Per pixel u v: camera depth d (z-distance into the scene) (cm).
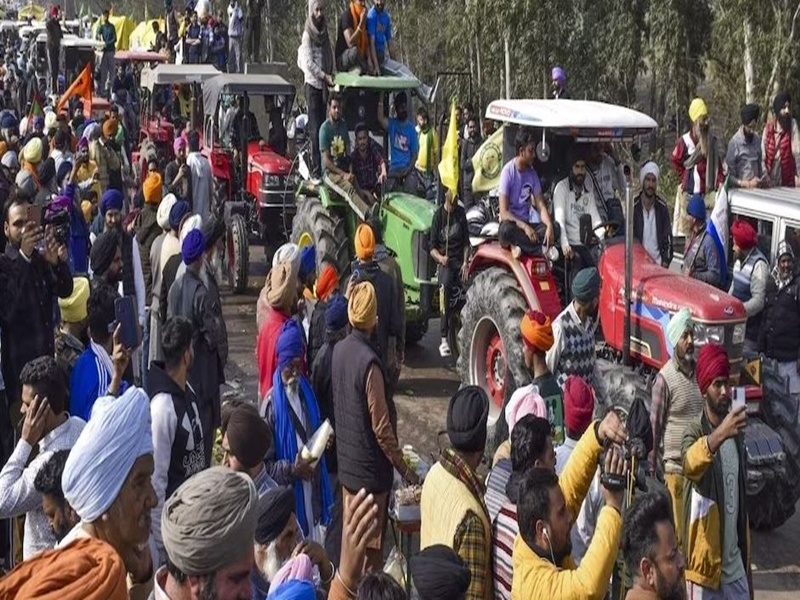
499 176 1244
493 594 540
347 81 1501
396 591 415
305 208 1548
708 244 1088
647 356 989
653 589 497
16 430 700
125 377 793
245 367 1430
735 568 728
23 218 806
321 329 932
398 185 1552
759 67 2589
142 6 6169
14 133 2098
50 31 3528
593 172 1137
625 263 982
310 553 497
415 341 1530
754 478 949
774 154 1473
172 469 644
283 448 735
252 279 1912
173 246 1013
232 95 1944
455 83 3123
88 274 1160
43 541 565
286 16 4491
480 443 554
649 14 3019
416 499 703
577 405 653
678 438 812
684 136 1487
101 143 1750
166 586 376
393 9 3834
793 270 1039
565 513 510
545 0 2980
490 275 1136
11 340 799
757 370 980
